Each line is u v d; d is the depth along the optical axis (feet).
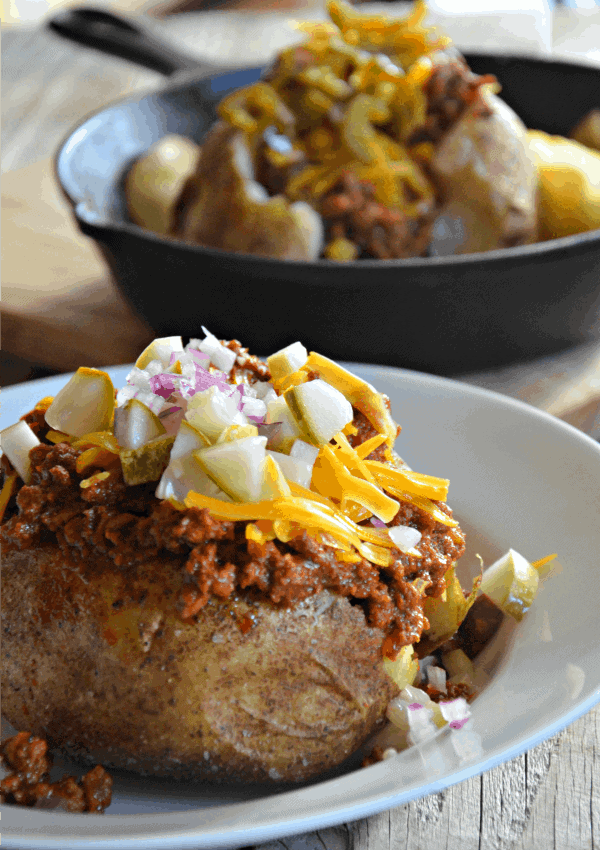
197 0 4.97
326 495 1.47
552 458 1.73
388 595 1.49
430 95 2.28
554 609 1.57
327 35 2.37
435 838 1.43
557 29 4.35
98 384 1.51
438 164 2.27
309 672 1.47
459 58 2.40
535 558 1.66
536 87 2.81
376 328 2.08
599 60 3.92
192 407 1.46
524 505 1.71
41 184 3.11
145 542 1.45
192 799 1.48
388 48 2.33
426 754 1.39
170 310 2.16
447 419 1.83
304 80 2.29
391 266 1.99
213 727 1.45
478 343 2.14
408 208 2.28
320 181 2.28
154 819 1.34
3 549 1.52
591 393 2.21
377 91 2.27
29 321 2.41
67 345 2.40
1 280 2.59
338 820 1.32
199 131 2.87
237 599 1.45
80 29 2.77
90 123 2.56
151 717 1.46
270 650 1.46
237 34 4.24
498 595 1.59
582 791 1.47
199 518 1.42
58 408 1.51
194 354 1.55
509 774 1.49
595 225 2.39
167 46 2.77
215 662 1.45
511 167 2.29
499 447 1.78
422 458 1.81
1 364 2.51
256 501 1.42
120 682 1.47
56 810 1.43
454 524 1.53
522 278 2.05
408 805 1.46
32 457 1.52
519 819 1.45
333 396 1.47
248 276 2.03
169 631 1.45
